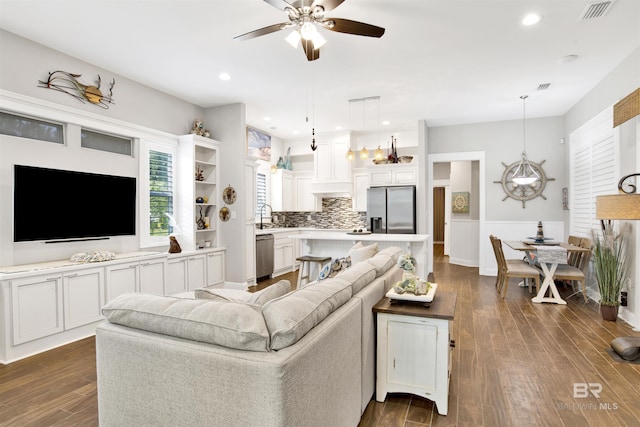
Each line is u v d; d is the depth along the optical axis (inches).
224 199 211.9
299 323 55.0
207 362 52.5
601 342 128.0
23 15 114.3
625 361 112.2
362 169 283.4
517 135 248.8
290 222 324.8
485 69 161.0
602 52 144.0
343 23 97.7
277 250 262.2
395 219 258.1
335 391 64.9
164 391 56.6
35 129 133.8
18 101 124.6
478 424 80.6
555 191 241.1
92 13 113.5
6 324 112.3
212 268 202.1
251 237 221.3
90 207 149.6
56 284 125.0
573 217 219.3
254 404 49.1
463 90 189.2
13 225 124.3
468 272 272.4
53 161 137.6
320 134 293.7
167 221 189.3
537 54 145.6
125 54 143.1
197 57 146.4
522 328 143.7
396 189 258.1
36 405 88.7
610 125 163.3
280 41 133.2
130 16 115.5
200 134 204.1
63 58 141.5
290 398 49.3
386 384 89.9
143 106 176.2
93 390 96.3
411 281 94.3
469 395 93.0
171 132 193.2
